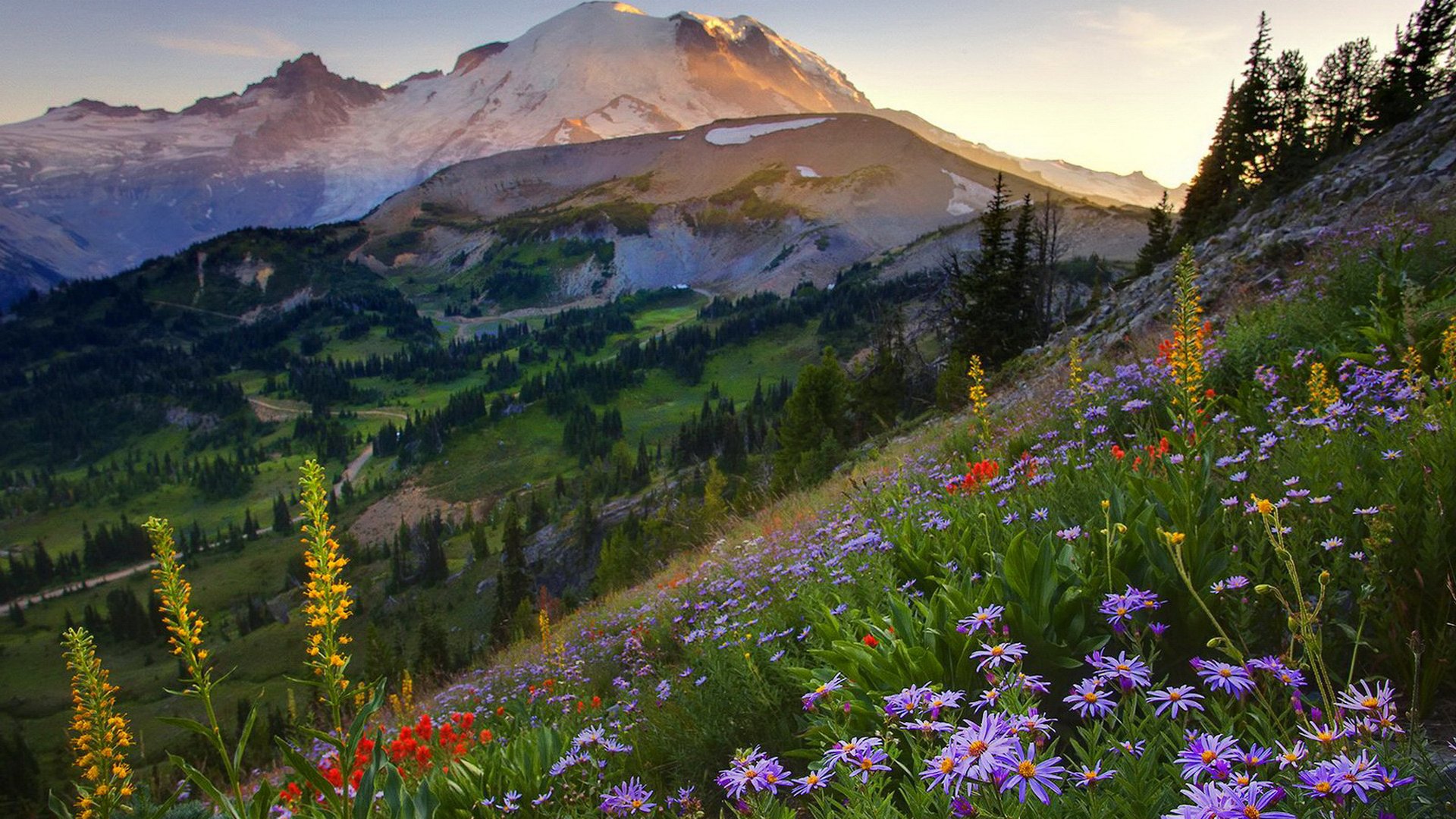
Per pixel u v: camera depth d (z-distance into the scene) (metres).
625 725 5.23
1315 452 4.10
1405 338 6.56
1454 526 3.03
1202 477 3.97
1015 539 3.63
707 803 4.04
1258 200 41.81
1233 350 8.92
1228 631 3.22
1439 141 20.52
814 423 48.34
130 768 3.34
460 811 3.87
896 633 3.63
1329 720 1.92
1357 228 13.88
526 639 17.44
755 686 4.31
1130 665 2.23
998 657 2.50
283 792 3.95
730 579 8.02
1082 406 7.43
